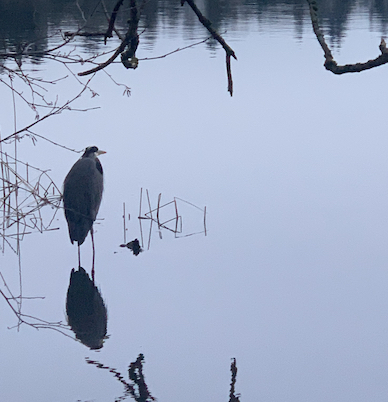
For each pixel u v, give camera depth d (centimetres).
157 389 569
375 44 2648
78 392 568
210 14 3812
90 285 788
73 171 905
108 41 2531
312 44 2750
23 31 2231
